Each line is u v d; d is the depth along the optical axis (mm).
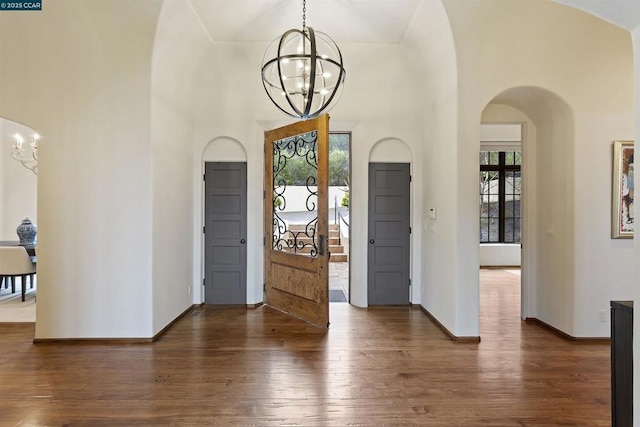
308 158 4398
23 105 3578
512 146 8211
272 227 4938
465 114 3645
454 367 3080
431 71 4348
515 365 3121
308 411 2424
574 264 3672
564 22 3516
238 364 3129
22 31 3508
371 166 5012
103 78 3598
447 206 3924
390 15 4020
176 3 3543
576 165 3656
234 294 5027
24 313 4547
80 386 2740
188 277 4664
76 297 3621
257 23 4195
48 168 3600
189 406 2475
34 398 2570
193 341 3670
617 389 1987
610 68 3652
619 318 1971
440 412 2418
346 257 8992
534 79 3633
